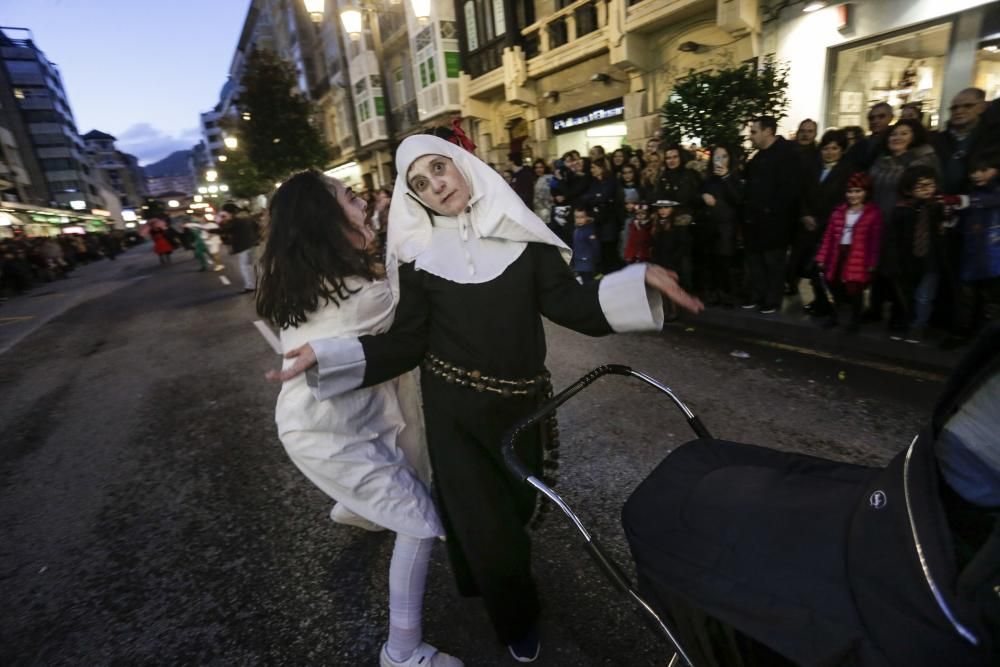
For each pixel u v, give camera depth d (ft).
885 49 21.56
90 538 9.07
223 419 13.44
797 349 13.78
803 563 3.10
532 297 5.05
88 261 93.09
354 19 28.96
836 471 3.75
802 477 3.74
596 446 10.02
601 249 22.89
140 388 16.89
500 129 48.85
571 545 7.50
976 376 2.78
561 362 14.92
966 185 12.12
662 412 11.07
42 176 181.98
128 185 380.99
